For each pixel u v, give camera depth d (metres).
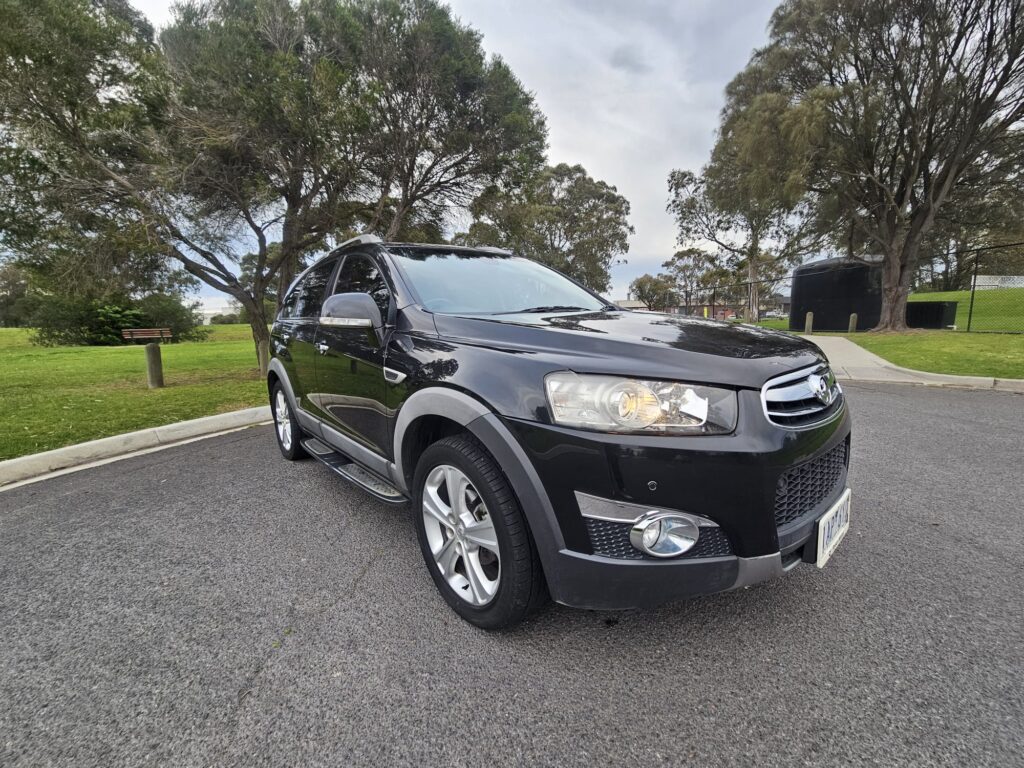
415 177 11.91
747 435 1.69
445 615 2.18
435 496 2.23
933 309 18.19
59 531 3.04
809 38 16.38
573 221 39.56
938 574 2.40
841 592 2.27
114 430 5.26
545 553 1.79
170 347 21.38
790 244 22.23
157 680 1.82
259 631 2.09
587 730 1.58
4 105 7.63
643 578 1.69
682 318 2.66
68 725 1.62
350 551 2.76
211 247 9.65
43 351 19.81
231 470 4.14
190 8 9.67
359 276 3.22
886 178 17.47
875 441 4.57
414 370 2.27
